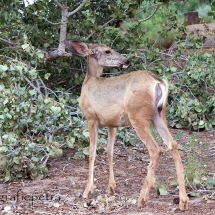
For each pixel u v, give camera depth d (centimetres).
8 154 1152
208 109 1620
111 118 1042
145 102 980
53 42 1664
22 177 1184
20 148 1170
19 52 1515
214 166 1244
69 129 1320
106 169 1253
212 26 2472
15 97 1221
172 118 1655
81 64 1638
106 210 972
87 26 1602
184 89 1703
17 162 1152
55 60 1628
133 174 1212
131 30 1669
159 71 1658
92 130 1081
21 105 1238
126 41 1650
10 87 1274
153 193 1065
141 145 1458
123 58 1208
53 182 1157
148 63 1741
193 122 1591
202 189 1062
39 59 1487
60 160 1321
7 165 1151
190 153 1343
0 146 1151
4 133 1235
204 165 1212
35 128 1280
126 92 1005
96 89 1064
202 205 962
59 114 1262
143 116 987
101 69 1203
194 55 1714
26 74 1402
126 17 1619
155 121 986
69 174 1215
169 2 1817
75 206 999
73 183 1148
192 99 1662
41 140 1238
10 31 1609
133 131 1557
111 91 1034
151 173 973
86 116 1093
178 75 1755
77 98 1557
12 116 1218
